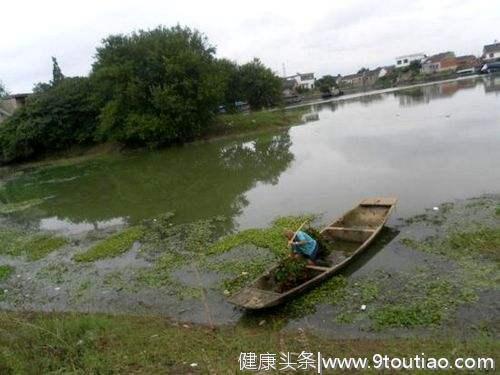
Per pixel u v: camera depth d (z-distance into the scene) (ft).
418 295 30.53
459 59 368.68
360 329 27.91
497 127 80.64
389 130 100.78
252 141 127.65
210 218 57.21
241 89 228.43
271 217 53.21
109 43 137.90
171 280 39.96
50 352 25.05
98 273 44.78
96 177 109.60
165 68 134.21
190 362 23.89
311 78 449.48
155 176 96.48
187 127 140.26
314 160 83.10
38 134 155.74
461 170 57.57
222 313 32.73
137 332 29.22
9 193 107.76
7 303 41.09
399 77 380.37
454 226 40.50
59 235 61.77
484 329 25.73
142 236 54.08
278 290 33.01
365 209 45.78
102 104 152.15
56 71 244.22
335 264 36.27
